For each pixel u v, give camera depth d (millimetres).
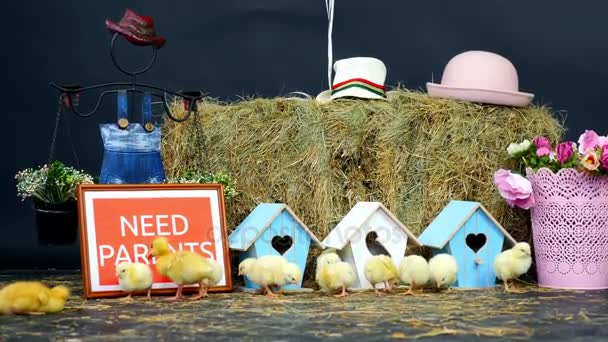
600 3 7051
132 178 5340
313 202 5590
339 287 4941
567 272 5320
